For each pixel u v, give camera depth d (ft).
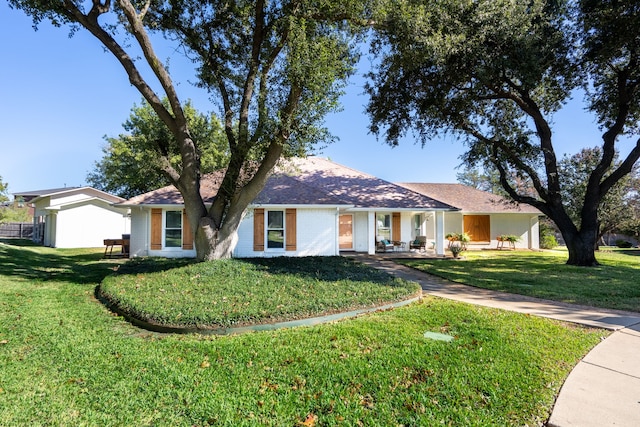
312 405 10.93
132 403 11.14
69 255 57.77
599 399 11.00
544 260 54.03
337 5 29.81
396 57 39.55
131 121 88.63
